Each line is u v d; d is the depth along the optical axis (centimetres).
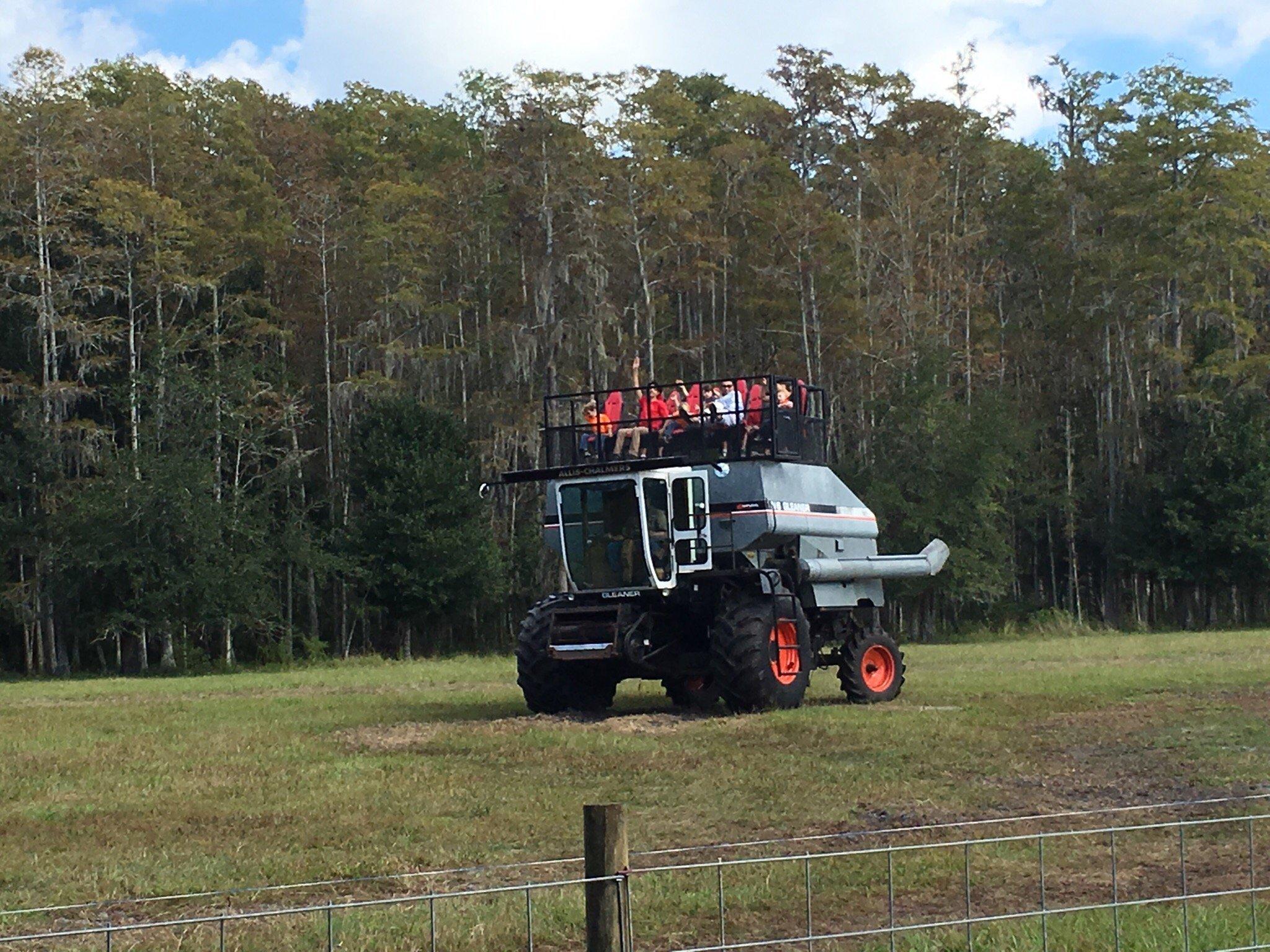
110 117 5344
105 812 1130
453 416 5172
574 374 5184
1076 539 6450
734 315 6312
